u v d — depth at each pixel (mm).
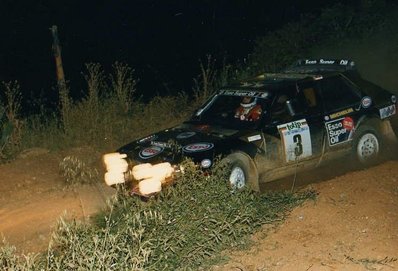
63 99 11367
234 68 14758
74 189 8773
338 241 6156
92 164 10023
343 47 13367
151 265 5367
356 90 9008
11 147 10648
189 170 6707
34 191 8953
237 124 8328
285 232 6438
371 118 9008
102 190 8625
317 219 6609
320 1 18625
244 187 6789
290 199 7027
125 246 5414
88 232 5648
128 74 18500
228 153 7734
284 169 8227
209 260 5957
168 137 8258
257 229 6508
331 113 8648
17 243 7008
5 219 7945
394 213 6633
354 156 8898
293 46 13539
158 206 6055
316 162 8539
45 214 7859
